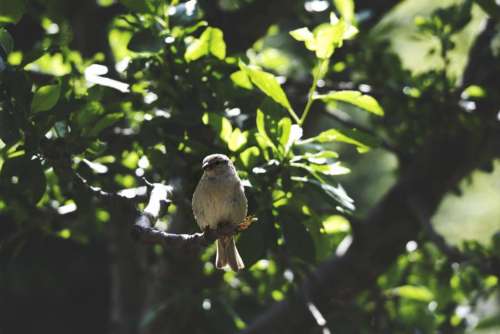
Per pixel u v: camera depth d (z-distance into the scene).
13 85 8.33
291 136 8.33
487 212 19.66
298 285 11.55
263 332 13.35
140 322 13.48
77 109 8.62
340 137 8.48
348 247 13.52
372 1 13.89
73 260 19.62
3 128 8.28
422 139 13.29
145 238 7.05
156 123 9.52
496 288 13.02
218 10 13.44
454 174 13.40
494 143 13.07
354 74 13.23
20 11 8.91
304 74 14.56
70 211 10.68
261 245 8.45
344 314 13.23
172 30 9.63
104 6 14.23
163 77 9.70
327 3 12.77
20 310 20.36
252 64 10.14
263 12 13.30
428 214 12.65
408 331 13.30
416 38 12.16
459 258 11.79
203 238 7.16
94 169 8.84
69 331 21.02
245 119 9.65
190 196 9.75
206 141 9.63
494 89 13.01
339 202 8.31
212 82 9.65
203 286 12.45
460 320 13.42
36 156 8.38
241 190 8.52
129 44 9.34
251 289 13.27
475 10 16.27
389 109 12.55
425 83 11.99
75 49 14.07
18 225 11.20
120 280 14.98
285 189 8.37
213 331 12.32
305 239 8.49
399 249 13.52
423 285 13.66
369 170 20.20
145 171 10.09
